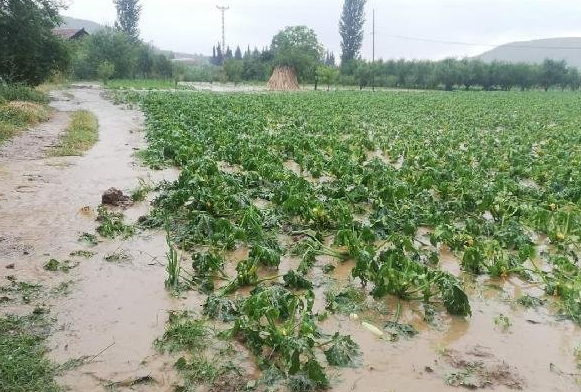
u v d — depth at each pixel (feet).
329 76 205.36
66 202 32.22
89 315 18.71
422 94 178.50
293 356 15.20
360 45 297.53
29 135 58.80
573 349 17.56
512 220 28.19
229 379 15.38
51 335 17.31
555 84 253.65
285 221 28.66
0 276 21.39
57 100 112.27
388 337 17.90
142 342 17.17
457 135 66.18
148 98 105.50
